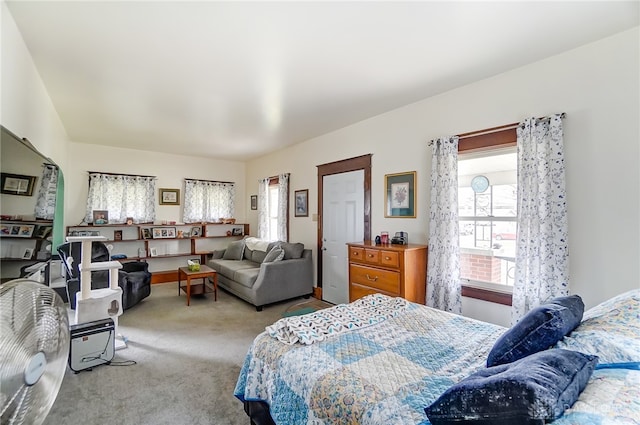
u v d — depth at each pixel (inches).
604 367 38.3
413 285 114.2
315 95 122.0
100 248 163.5
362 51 89.3
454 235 112.3
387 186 141.6
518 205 95.9
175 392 85.0
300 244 185.2
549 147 90.7
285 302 175.8
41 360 37.8
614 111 82.0
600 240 83.8
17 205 63.6
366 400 42.8
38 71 100.4
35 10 70.6
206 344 118.0
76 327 99.1
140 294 166.7
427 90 117.6
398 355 56.1
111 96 121.6
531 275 91.7
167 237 225.6
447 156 114.9
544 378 30.5
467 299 113.6
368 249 123.8
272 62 95.6
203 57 92.3
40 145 107.5
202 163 250.5
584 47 86.7
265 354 61.4
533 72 96.4
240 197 271.4
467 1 68.1
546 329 45.0
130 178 216.5
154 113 142.1
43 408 39.0
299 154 201.5
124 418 73.6
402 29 78.6
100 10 70.9
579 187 87.4
